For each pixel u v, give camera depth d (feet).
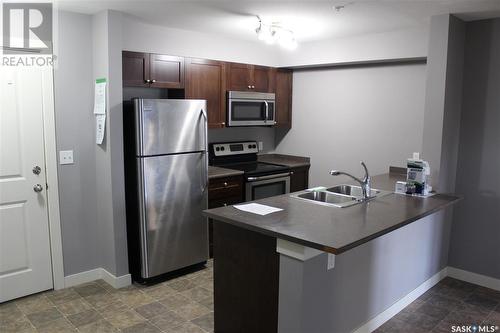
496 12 10.19
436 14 10.44
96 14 10.68
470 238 11.89
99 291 11.02
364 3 9.45
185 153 11.72
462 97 11.61
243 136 16.72
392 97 13.87
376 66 14.16
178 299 10.62
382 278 9.37
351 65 14.83
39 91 10.21
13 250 10.24
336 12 10.35
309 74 16.25
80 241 11.37
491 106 11.14
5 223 10.05
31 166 10.29
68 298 10.58
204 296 10.82
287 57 15.83
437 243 11.58
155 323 9.40
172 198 11.55
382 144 14.29
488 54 11.05
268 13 10.59
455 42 10.87
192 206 12.07
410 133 13.55
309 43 14.96
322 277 7.39
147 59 12.00
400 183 10.59
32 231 10.49
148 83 12.10
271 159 17.25
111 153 10.73
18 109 9.95
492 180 11.33
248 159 16.75
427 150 11.10
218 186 13.16
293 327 7.11
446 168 11.29
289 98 16.85
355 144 15.03
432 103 10.89
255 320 7.86
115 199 10.95
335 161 15.71
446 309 10.31
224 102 14.34
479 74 11.25
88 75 11.03
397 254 9.82
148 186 10.96
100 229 11.63
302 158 16.81
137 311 9.95
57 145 10.66
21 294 10.49
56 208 10.80
